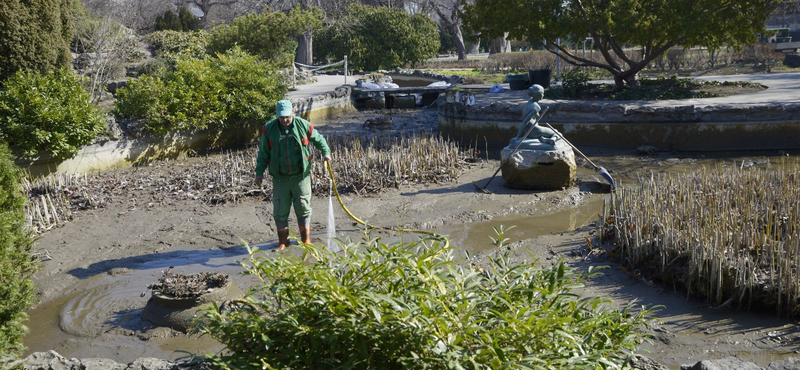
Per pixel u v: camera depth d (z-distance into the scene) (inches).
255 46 924.0
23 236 173.9
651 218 264.7
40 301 244.1
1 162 183.3
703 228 245.4
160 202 379.9
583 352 114.7
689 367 163.8
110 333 210.1
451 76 1169.4
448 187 408.5
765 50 1258.6
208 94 566.3
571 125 574.9
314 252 131.3
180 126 537.0
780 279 204.5
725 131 534.6
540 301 126.7
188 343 199.9
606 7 647.1
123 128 509.4
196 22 1557.6
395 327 112.0
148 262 283.3
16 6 512.7
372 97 925.2
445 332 111.1
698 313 211.2
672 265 236.1
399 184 409.1
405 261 121.7
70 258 289.9
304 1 1376.7
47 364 163.8
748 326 200.5
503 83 1089.4
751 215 279.4
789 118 524.7
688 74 1173.7
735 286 210.8
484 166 473.1
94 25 899.4
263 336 116.9
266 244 303.7
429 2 1983.3
